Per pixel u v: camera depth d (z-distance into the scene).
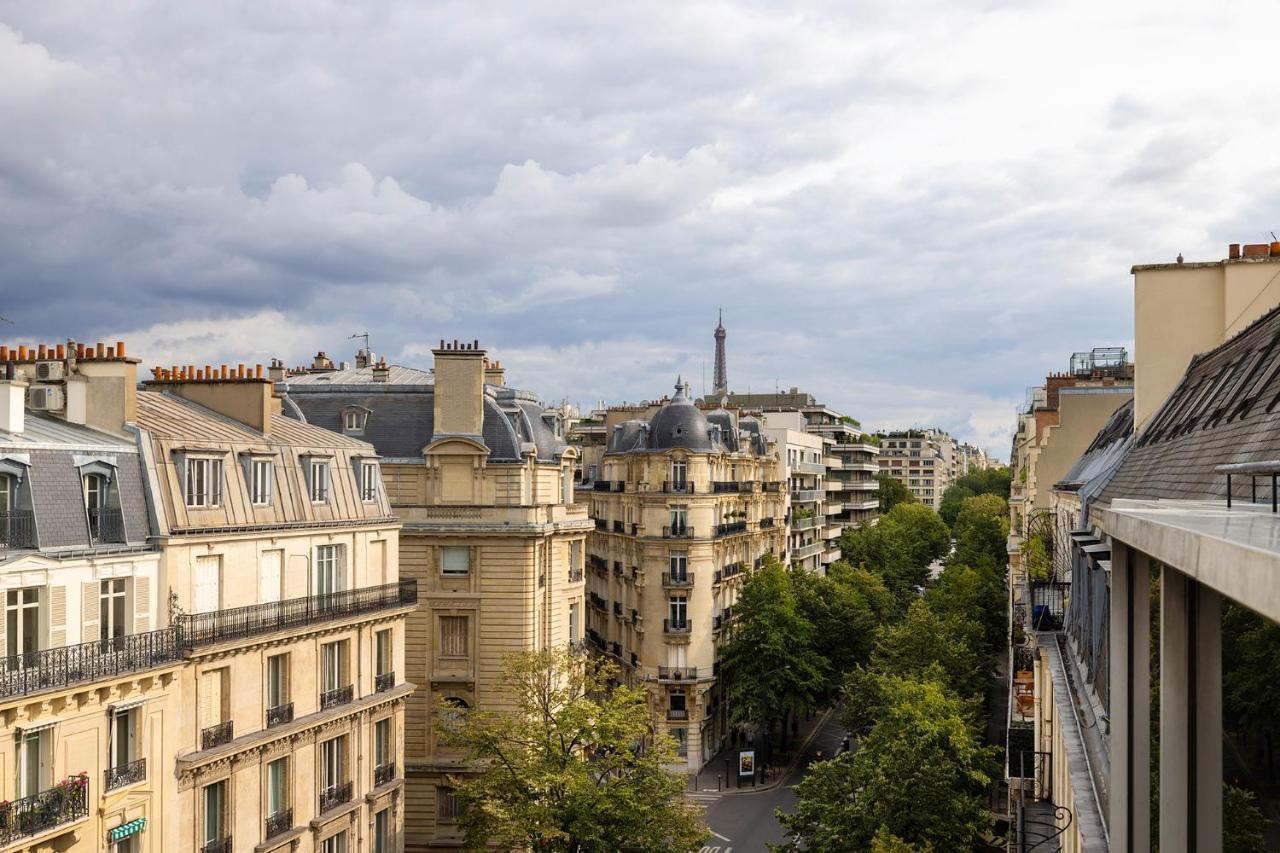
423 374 73.44
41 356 37.41
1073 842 27.80
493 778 44.91
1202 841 11.78
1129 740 16.42
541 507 61.41
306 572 43.34
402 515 60.31
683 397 92.69
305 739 41.88
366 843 45.78
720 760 89.81
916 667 72.81
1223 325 37.81
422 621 59.53
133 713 33.47
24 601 30.55
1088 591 26.23
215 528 37.69
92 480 34.28
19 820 28.53
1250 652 10.19
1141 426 37.91
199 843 36.09
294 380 74.06
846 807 46.78
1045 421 86.38
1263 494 13.91
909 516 169.88
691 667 88.31
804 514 132.38
